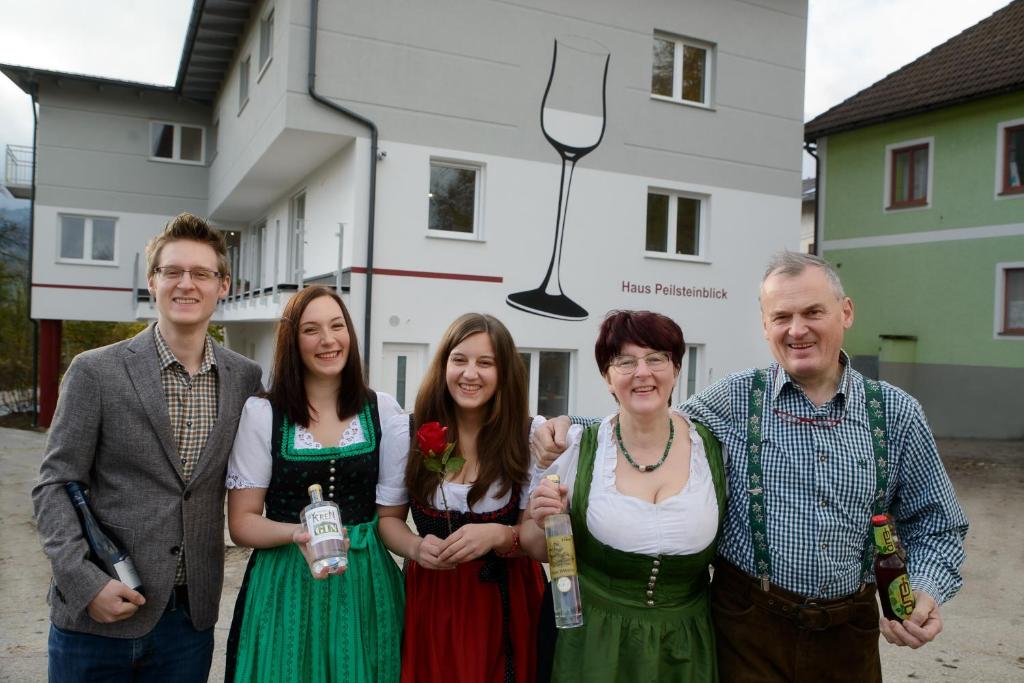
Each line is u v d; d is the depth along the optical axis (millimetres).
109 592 2119
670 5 11156
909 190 15703
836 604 2107
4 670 3838
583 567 2307
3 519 7430
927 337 15227
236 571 5441
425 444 2412
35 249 16000
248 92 12070
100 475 2301
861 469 2105
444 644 2461
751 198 11898
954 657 4176
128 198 16484
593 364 10688
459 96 9766
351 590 2393
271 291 11023
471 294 9891
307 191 11469
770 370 2340
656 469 2242
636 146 10953
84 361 2309
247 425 2453
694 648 2186
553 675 2234
